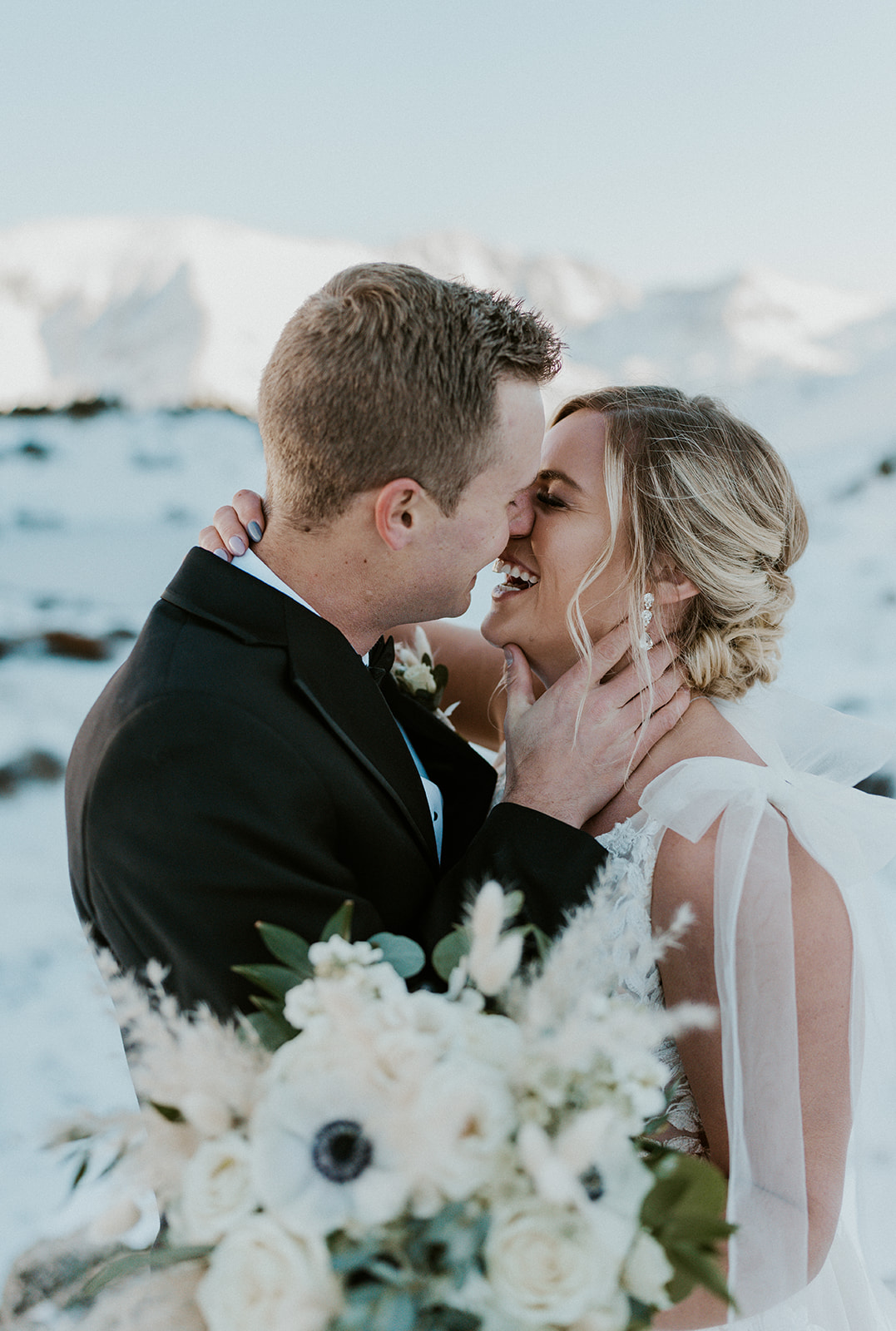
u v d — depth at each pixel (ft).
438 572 5.31
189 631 4.95
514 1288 2.89
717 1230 3.23
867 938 5.38
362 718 5.15
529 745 5.47
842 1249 5.38
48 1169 9.52
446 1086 2.92
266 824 4.49
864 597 26.32
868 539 30.25
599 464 5.76
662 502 5.60
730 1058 4.50
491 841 5.04
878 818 5.40
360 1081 3.04
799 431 68.80
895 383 77.71
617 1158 3.11
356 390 4.80
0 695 19.33
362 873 5.07
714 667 5.77
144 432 36.50
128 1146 3.19
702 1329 4.28
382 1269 2.92
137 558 28.53
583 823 5.41
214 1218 3.00
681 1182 3.33
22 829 16.22
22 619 22.84
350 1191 2.95
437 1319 2.96
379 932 4.60
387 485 4.95
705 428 5.77
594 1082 3.17
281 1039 3.65
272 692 4.84
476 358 4.87
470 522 5.18
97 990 3.41
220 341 154.20
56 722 18.62
